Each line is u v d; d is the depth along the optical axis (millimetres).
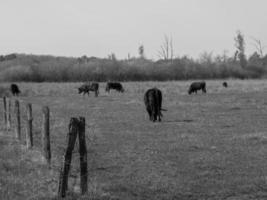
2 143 15664
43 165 11859
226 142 16656
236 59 110438
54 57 121562
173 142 16859
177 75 88312
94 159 13766
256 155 14211
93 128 20734
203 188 10406
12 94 50531
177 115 26297
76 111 30062
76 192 9375
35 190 9477
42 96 48625
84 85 49375
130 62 95938
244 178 11266
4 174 10828
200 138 17641
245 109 29281
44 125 12383
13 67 85062
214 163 13094
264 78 93812
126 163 13195
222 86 58781
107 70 84750
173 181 11000
